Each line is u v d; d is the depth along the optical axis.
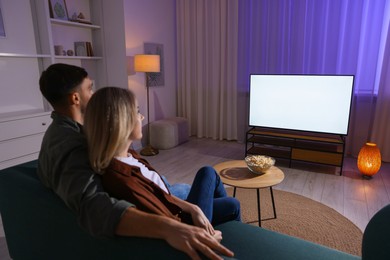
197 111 5.00
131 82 4.08
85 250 0.88
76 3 3.74
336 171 3.33
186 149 4.30
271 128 3.73
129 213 0.79
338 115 3.29
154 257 0.74
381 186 2.91
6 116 3.05
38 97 3.38
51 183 0.96
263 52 4.24
